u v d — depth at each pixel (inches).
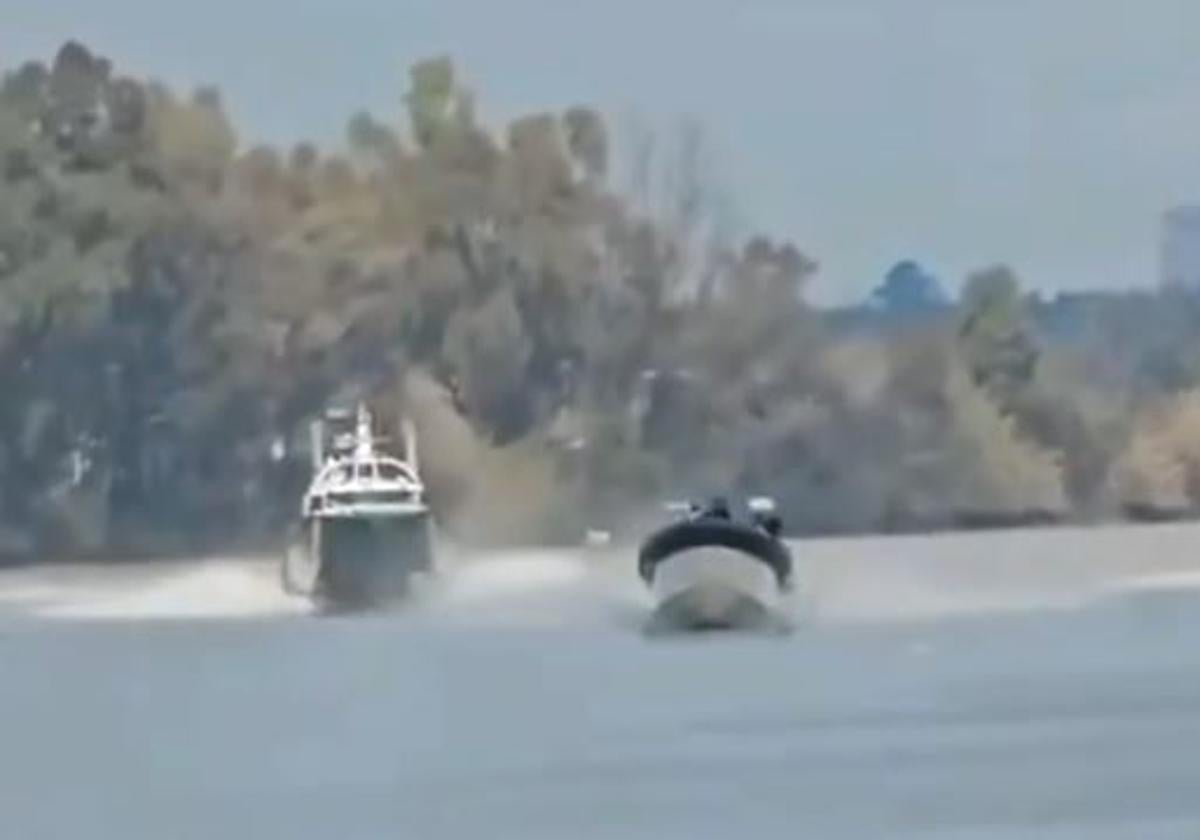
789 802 5428.2
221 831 5182.1
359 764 6220.5
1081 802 5324.8
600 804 5472.4
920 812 5241.1
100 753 6486.2
